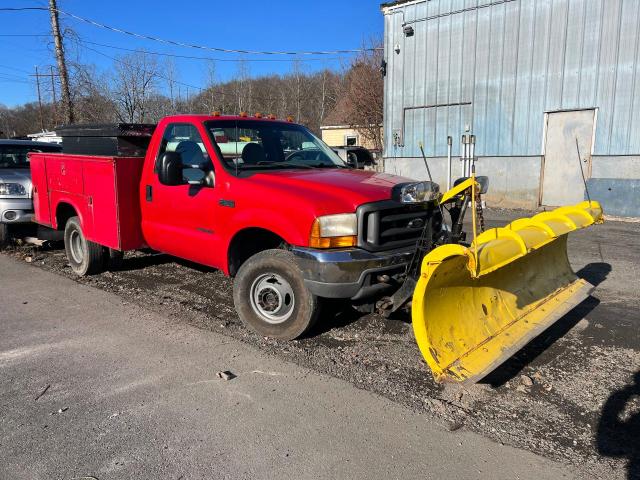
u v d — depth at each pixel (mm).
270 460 3010
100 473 2898
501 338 4000
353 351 4539
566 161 13578
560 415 3508
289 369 4184
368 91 33781
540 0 13398
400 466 2959
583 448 3139
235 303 4984
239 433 3285
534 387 3900
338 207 4285
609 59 12555
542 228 4203
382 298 4531
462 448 3133
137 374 4102
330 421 3422
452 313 3820
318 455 3059
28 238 8828
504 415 3510
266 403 3650
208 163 5219
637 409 3574
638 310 5582
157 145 5840
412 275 4492
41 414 3516
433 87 15742
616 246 8789
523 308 4527
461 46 14969
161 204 5762
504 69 14258
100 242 6445
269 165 5367
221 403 3650
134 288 6488
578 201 13469
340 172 5227
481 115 14859
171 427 3350
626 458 3035
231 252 5086
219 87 45094
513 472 2910
